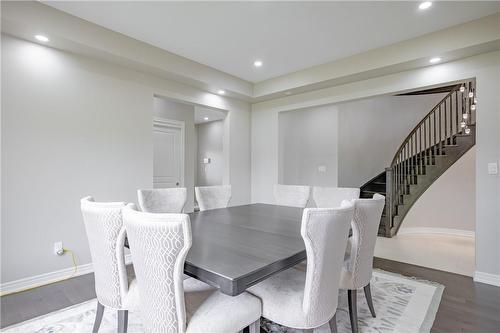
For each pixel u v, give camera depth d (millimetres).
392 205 4926
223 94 4504
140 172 3469
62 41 2656
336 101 4039
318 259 1370
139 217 1205
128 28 2891
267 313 1477
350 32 2939
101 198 3117
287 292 1524
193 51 3436
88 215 1573
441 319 2082
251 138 5164
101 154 3127
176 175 5195
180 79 3771
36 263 2664
